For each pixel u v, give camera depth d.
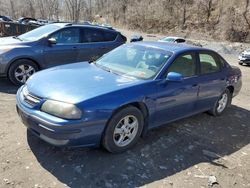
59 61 7.72
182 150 4.62
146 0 58.31
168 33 49.47
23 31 20.05
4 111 5.45
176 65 4.94
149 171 3.94
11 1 79.25
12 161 3.84
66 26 7.85
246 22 40.06
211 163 4.36
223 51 32.91
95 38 8.41
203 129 5.59
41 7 79.81
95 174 3.73
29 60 7.21
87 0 78.44
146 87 4.37
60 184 3.49
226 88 6.35
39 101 3.82
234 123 6.18
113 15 67.94
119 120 4.07
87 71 4.65
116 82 4.28
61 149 4.19
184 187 3.71
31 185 3.43
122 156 4.20
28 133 4.61
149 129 4.72
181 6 50.34
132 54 5.18
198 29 46.09
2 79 7.66
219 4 45.28
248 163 4.53
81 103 3.68
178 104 4.98
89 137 3.81
